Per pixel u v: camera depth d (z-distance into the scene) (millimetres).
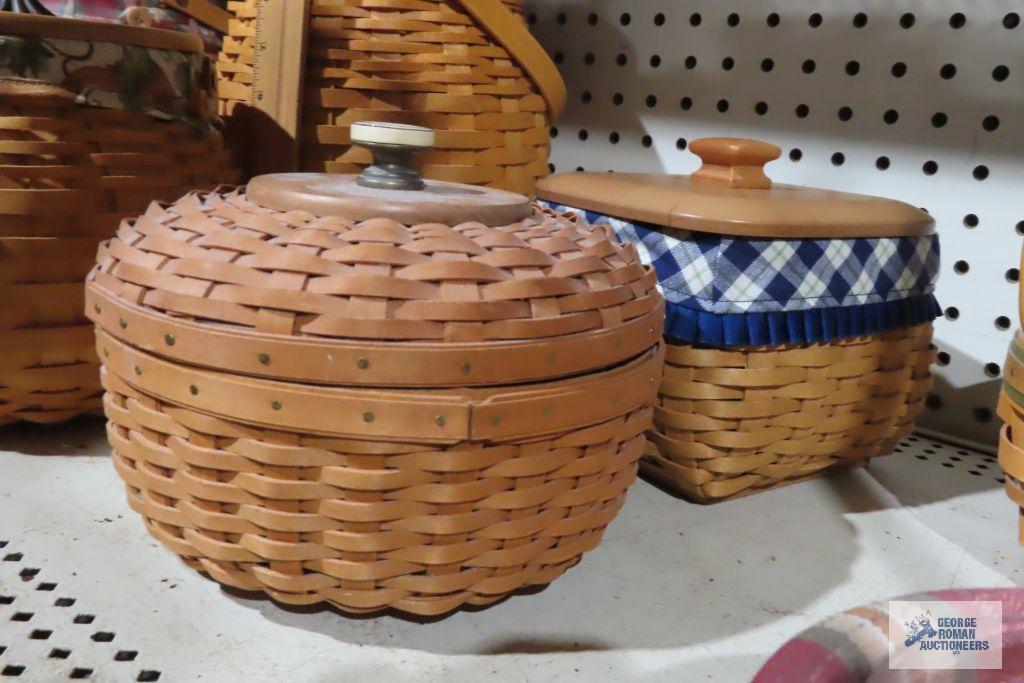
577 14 1058
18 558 577
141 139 678
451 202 502
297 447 442
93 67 644
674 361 640
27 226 644
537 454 467
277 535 464
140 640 505
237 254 452
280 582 479
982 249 833
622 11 1021
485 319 441
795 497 737
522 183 847
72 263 663
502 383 446
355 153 780
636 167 1048
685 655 521
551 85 846
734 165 719
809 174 922
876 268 662
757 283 613
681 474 672
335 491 449
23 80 625
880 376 700
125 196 673
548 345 453
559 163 1115
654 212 641
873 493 752
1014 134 797
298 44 749
